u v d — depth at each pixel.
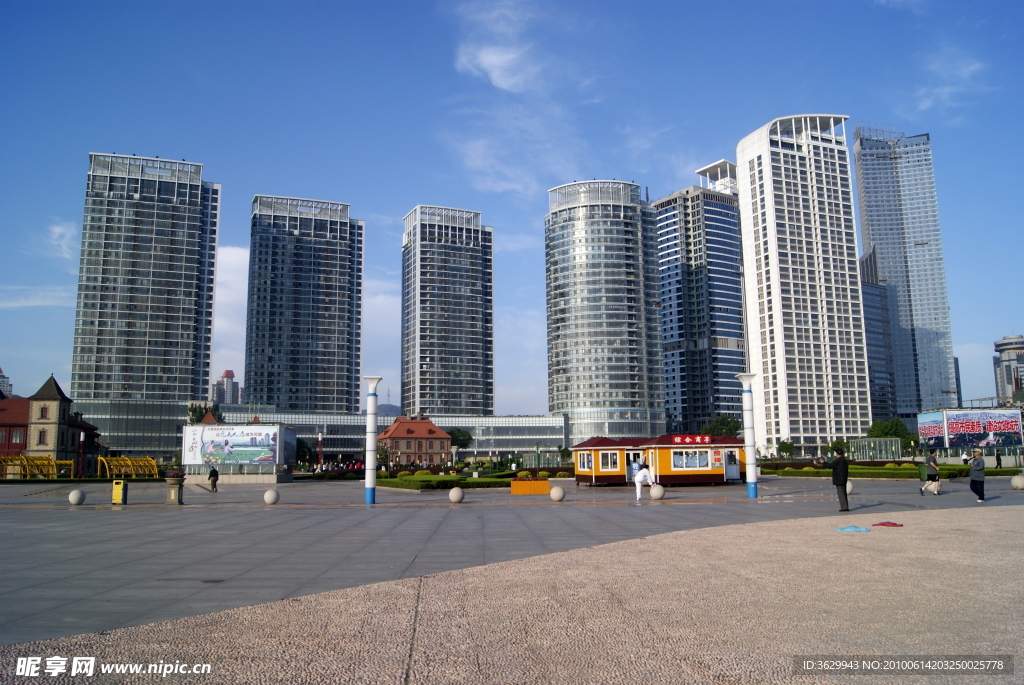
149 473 88.88
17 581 14.62
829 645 9.13
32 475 85.19
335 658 8.84
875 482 58.19
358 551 19.09
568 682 7.83
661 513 30.88
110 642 9.68
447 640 9.64
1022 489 42.25
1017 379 155.00
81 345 192.75
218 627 10.51
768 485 60.88
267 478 82.56
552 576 14.55
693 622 10.40
